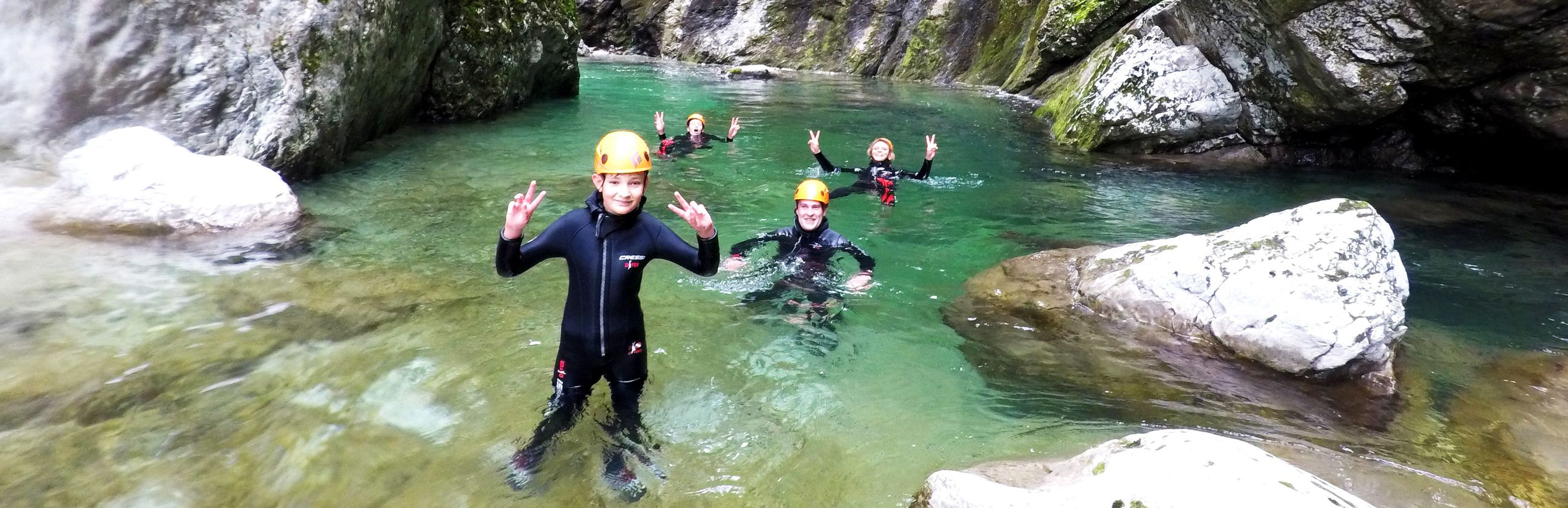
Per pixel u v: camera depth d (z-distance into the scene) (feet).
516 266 9.84
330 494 8.94
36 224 15.85
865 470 9.93
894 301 16.08
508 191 22.86
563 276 16.05
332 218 19.10
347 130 25.08
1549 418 11.70
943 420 11.36
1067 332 14.69
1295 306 13.34
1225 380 12.91
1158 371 13.19
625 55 86.89
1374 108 27.53
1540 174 28.89
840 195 24.79
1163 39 34.71
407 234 18.25
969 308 15.87
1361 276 13.69
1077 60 47.34
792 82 61.82
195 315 13.20
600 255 10.16
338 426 10.28
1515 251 20.74
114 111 19.06
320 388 11.21
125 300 13.51
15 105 18.24
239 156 19.88
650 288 15.93
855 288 16.62
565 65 45.06
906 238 20.62
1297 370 13.06
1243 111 32.19
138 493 8.72
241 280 14.84
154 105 19.44
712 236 10.02
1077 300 15.99
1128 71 34.35
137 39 19.33
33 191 16.97
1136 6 42.45
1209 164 32.14
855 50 71.92
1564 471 10.21
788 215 22.34
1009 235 21.17
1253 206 25.07
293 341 12.57
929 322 15.03
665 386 11.94
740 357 13.08
